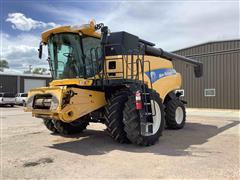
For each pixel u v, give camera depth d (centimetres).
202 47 1928
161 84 852
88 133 805
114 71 666
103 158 499
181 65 2053
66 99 567
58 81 632
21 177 400
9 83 3556
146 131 591
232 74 1783
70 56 650
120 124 602
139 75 722
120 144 627
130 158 496
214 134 784
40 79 3856
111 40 703
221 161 471
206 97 1912
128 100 588
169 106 897
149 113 606
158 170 421
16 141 680
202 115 1438
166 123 898
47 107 596
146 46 816
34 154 537
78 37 639
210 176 391
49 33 662
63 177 397
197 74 1260
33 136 756
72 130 781
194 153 533
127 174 405
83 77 639
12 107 2691
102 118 673
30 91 642
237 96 1758
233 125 998
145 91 614
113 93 668
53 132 809
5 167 450
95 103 628
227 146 601
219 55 1847
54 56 675
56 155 527
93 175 403
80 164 461
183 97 2045
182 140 683
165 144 629
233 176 390
